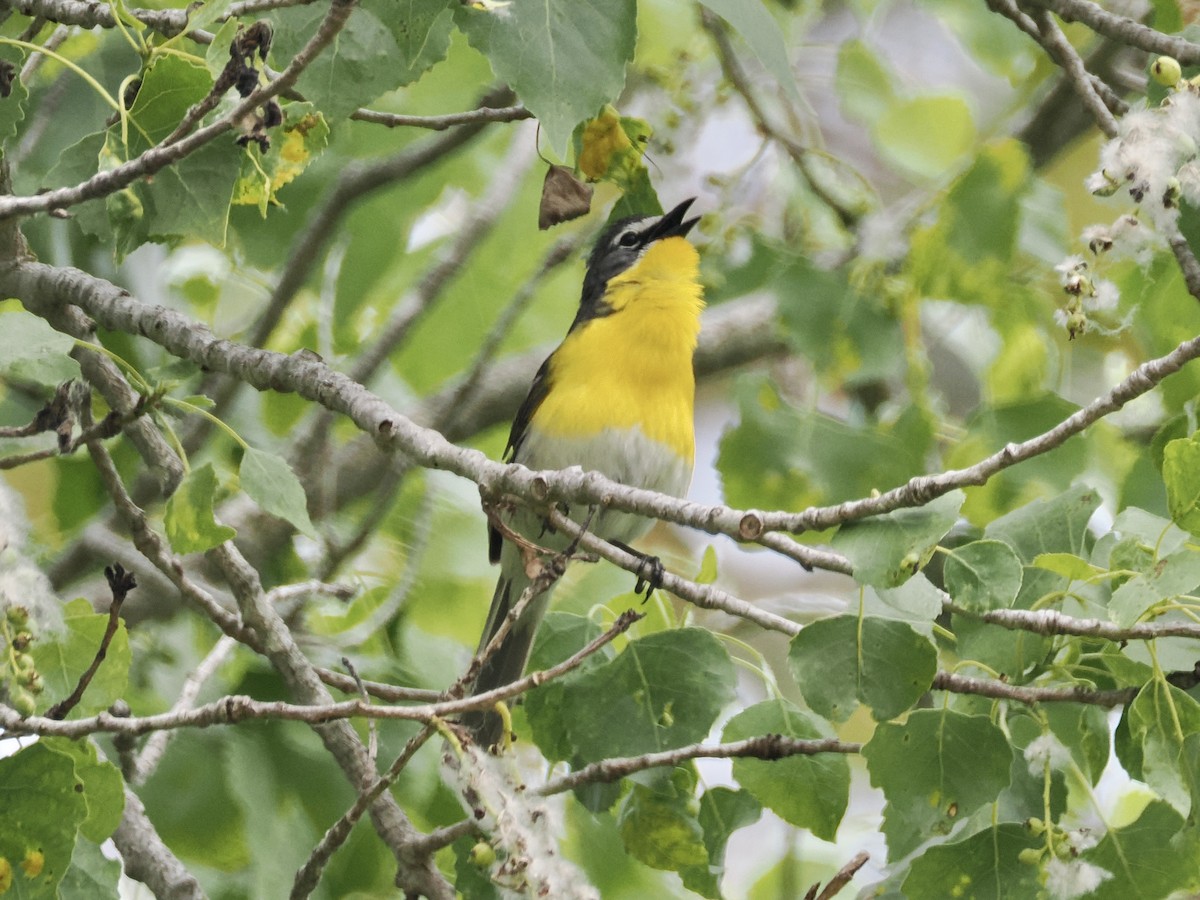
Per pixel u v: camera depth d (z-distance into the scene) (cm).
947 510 714
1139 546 771
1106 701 769
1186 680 779
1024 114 1391
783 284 1091
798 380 1455
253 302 1448
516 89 720
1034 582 820
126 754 990
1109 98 968
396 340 1311
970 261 1073
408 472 1302
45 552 1092
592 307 1223
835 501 1086
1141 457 1070
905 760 788
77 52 1089
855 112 1407
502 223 1423
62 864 655
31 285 934
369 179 1234
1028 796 841
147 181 746
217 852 1109
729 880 1416
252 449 755
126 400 950
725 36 1168
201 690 1112
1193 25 926
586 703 891
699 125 1188
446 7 745
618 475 1167
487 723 1012
